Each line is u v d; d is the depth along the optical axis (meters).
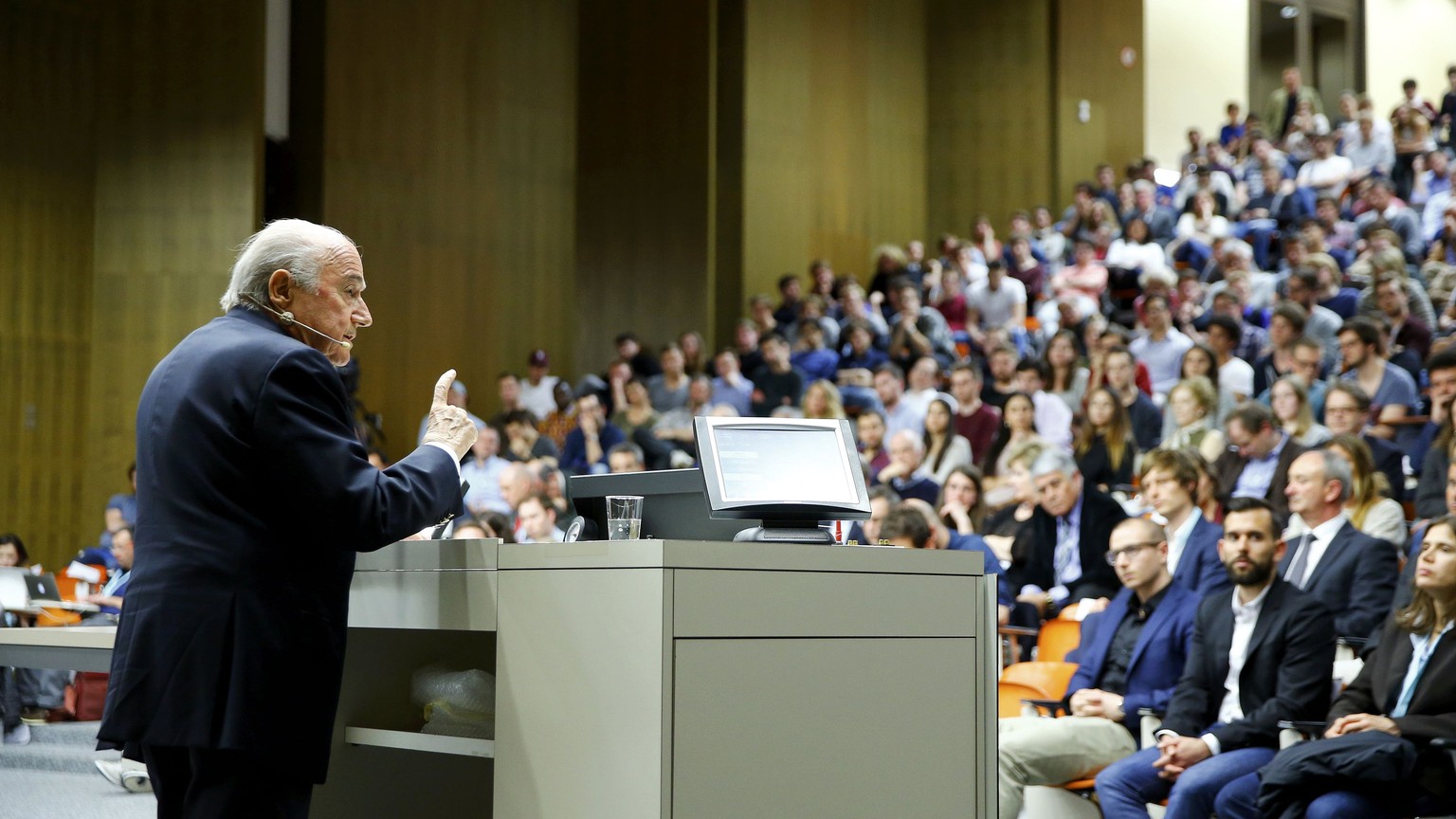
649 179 11.94
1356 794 3.14
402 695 2.43
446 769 2.49
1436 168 11.29
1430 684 3.36
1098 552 5.44
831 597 1.92
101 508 9.73
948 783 2.03
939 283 11.25
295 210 10.57
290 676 1.85
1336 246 10.43
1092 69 13.76
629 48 12.04
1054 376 8.21
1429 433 5.93
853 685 1.93
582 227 12.05
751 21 11.99
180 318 9.76
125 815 4.10
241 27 9.83
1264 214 11.30
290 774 1.86
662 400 9.57
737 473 2.06
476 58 11.45
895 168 13.41
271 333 1.95
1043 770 3.79
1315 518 4.42
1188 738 3.55
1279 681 3.62
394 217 10.91
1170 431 6.95
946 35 13.77
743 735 1.81
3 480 9.38
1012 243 11.33
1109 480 6.60
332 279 2.02
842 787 1.91
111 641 2.51
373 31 10.82
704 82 11.83
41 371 9.59
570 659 1.87
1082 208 11.91
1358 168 11.96
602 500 2.26
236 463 1.86
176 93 9.88
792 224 12.30
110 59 9.92
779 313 10.80
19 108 9.54
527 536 6.16
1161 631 3.98
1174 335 8.57
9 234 9.47
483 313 11.43
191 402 1.88
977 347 10.13
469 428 2.07
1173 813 3.45
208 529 1.85
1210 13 15.16
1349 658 4.25
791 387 9.22
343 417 1.93
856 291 10.36
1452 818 3.25
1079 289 10.56
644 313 11.91
